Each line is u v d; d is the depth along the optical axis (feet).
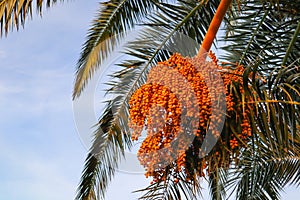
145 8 15.42
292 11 12.42
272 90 8.38
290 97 8.27
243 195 18.25
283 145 8.47
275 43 13.29
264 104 8.30
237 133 7.77
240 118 7.76
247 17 13.57
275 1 11.93
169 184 9.98
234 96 7.83
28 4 12.36
